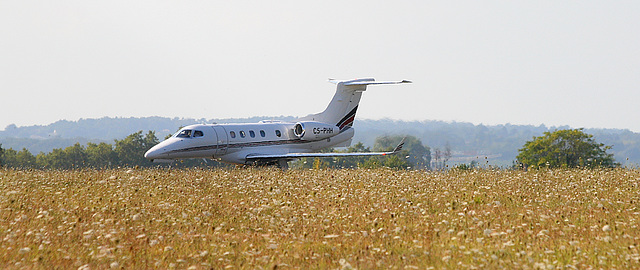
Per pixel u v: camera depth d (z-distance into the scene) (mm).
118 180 63562
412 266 29875
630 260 31516
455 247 34938
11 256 32562
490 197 54500
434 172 80000
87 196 53000
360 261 32469
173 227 42031
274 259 32500
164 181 64938
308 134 125312
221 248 35656
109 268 31266
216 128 111062
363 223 42719
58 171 77625
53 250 34031
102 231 37250
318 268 31828
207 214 42781
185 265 32219
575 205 49969
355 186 62688
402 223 42719
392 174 74812
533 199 53188
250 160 114875
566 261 32344
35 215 43500
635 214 45312
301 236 37438
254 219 44406
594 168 83625
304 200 53438
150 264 32531
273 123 123125
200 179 67000
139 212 45281
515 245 35562
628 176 68875
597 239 36562
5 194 52812
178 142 105438
